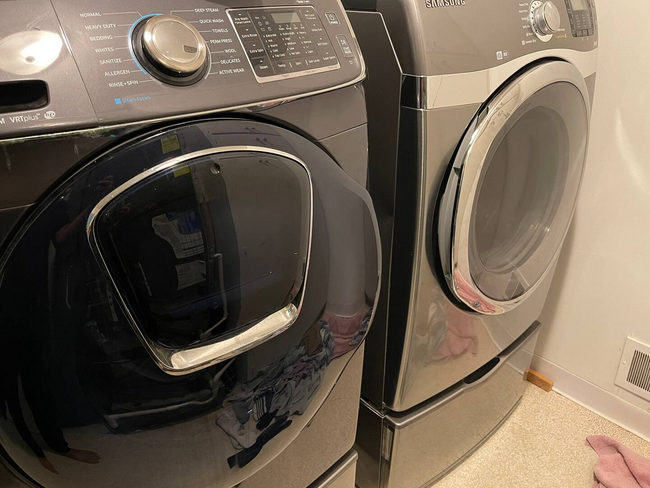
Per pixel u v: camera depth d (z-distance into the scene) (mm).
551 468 1297
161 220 495
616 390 1400
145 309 511
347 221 675
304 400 695
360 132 696
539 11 859
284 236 597
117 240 477
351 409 903
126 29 487
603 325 1368
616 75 1139
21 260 453
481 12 784
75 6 465
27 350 466
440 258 882
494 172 943
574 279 1387
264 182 558
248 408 625
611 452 1316
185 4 533
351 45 669
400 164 821
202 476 640
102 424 521
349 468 968
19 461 518
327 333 688
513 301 1058
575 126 1016
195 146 503
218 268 549
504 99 806
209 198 519
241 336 590
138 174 476
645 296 1261
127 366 511
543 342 1534
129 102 474
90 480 556
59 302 465
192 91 512
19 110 433
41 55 440
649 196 1174
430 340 979
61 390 487
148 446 566
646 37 1069
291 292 630
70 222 456
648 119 1122
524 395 1533
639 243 1228
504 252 1078
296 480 860
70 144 455
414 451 1137
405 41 736
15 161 433
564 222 1139
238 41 558
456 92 770
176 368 539
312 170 612
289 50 596
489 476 1279
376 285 756
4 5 431
